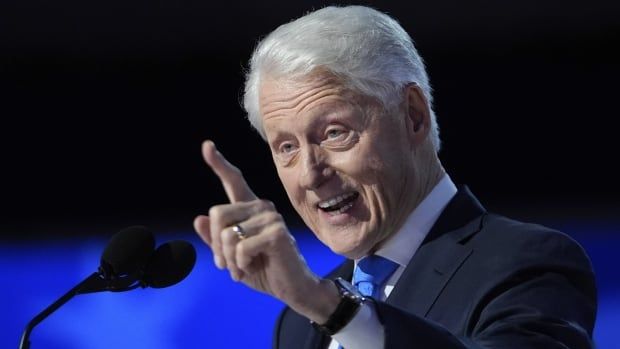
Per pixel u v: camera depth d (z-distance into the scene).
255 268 5.65
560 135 18.53
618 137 18.33
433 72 18.59
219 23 18.94
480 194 18.83
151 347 16.08
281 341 8.57
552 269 7.03
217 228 5.53
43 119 19.53
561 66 18.44
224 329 16.08
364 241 7.91
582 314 6.81
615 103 18.31
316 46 7.61
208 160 5.68
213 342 16.06
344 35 7.71
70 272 18.09
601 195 18.38
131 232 7.52
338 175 7.73
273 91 7.77
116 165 19.53
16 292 17.31
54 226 19.39
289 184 7.93
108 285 7.55
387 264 8.01
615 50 18.22
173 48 19.17
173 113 19.42
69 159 19.55
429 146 8.14
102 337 16.31
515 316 6.61
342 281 6.05
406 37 8.11
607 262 17.47
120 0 19.03
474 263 7.33
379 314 5.86
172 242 7.61
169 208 19.53
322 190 7.74
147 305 16.22
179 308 16.19
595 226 18.16
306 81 7.64
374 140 7.70
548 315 6.59
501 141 18.70
